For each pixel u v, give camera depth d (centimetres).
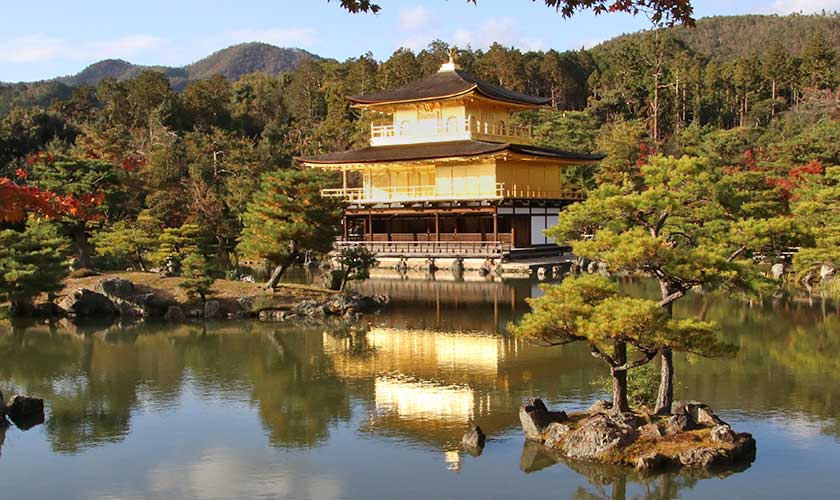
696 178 2452
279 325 4525
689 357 3103
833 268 5388
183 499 2084
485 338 4009
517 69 14225
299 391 3083
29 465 2342
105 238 6022
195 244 6391
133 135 11644
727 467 2180
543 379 3141
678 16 1277
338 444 2470
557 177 8594
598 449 2222
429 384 3123
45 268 4741
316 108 14350
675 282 2311
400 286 6097
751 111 14075
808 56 14338
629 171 9231
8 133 10381
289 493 2108
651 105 13488
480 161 7650
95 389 3183
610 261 2238
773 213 2506
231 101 15338
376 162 7775
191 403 2964
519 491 2080
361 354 3700
